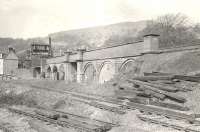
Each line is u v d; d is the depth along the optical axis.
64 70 48.00
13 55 66.69
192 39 42.97
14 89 28.62
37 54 79.38
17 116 15.68
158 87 16.72
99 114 14.63
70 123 12.18
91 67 39.69
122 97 18.16
